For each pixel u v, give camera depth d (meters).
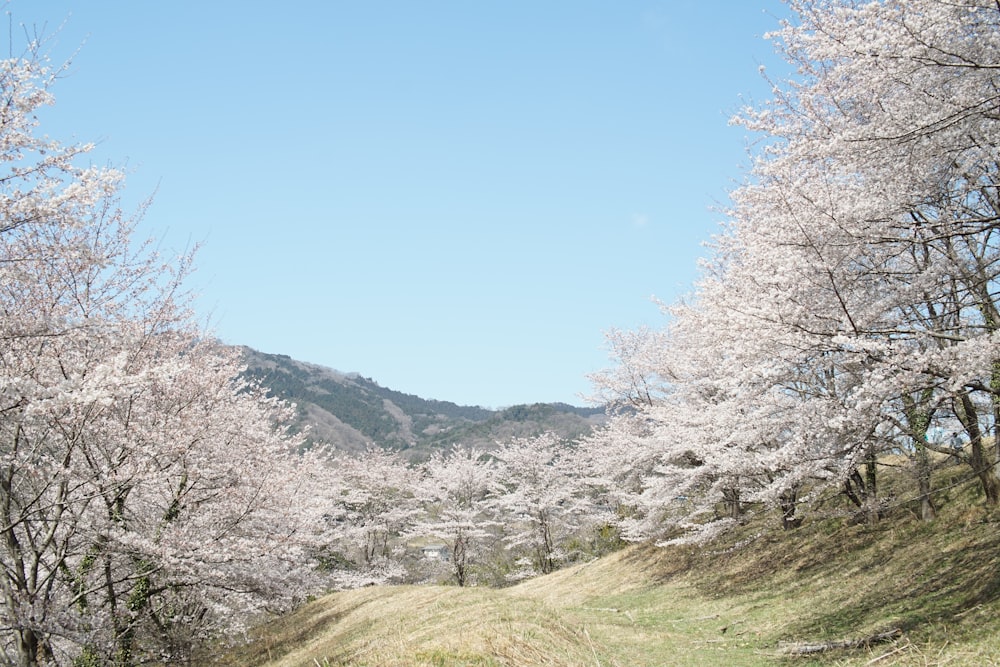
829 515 15.70
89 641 11.17
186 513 14.23
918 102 8.77
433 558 39.41
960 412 10.52
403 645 9.98
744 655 11.27
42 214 7.85
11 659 10.55
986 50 8.10
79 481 11.85
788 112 11.41
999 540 10.80
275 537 15.05
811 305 9.35
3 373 8.02
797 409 9.97
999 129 8.25
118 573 14.02
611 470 28.02
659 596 19.42
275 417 19.42
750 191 11.66
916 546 13.09
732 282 11.83
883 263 9.71
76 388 7.58
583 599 22.83
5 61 7.66
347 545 37.12
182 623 15.45
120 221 12.63
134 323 12.98
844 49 8.95
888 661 8.66
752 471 16.27
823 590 13.69
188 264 14.29
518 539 37.00
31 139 7.76
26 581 10.95
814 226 9.33
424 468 48.19
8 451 11.05
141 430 12.05
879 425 9.03
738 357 10.58
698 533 19.75
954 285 9.55
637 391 26.73
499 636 9.77
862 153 8.95
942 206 9.30
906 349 8.29
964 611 9.10
